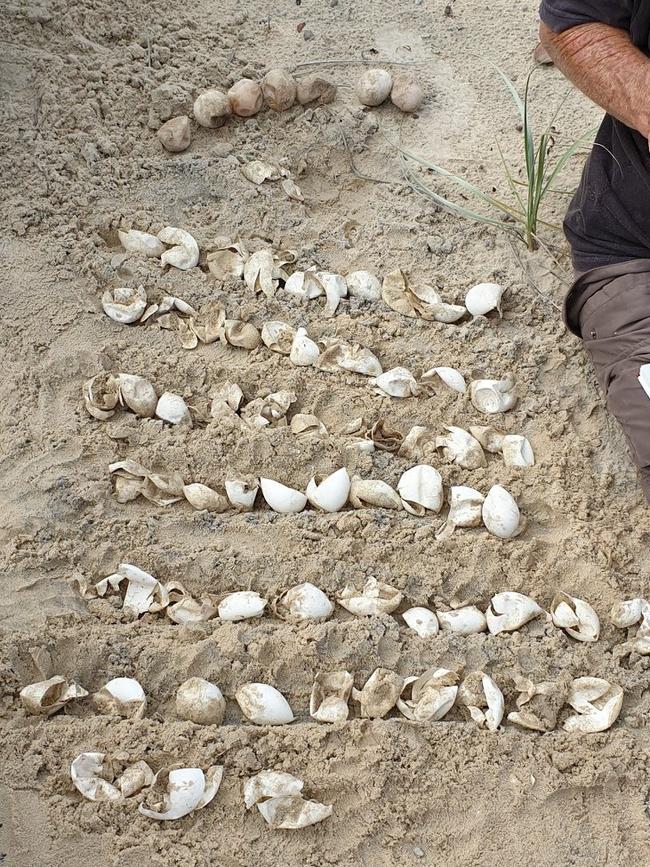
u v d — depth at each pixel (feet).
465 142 5.98
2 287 5.24
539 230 5.64
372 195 5.77
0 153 5.60
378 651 4.52
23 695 4.35
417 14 6.53
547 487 4.91
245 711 4.40
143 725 4.33
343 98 6.08
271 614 4.61
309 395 5.11
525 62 6.32
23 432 4.92
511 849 4.24
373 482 4.84
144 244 5.43
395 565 4.72
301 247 5.54
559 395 5.17
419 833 4.25
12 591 4.57
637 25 4.72
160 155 5.81
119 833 4.18
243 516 4.82
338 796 4.28
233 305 5.33
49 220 5.46
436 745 4.37
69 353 5.10
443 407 5.09
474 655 4.54
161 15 6.26
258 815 4.24
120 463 4.81
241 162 5.78
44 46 5.96
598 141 5.08
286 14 6.48
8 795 4.22
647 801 4.35
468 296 5.34
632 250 5.08
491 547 4.75
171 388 5.11
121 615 4.58
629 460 5.02
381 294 5.41
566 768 4.37
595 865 4.23
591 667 4.56
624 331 4.98
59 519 4.73
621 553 4.79
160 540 4.74
